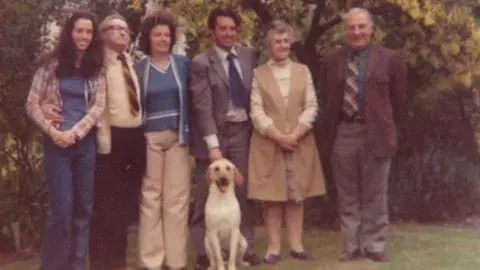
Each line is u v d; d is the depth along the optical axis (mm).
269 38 5629
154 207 5301
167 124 5254
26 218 6586
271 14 7289
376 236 5613
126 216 5406
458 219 7504
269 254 5688
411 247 6086
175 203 5320
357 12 5484
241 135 5492
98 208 5258
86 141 4934
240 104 5445
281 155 5535
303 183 5574
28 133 6625
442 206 7477
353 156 5543
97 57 4938
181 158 5332
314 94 5645
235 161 5480
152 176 5281
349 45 5586
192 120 5418
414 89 7199
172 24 5332
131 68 5172
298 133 5504
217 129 5379
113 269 5383
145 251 5309
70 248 5051
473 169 7652
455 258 5629
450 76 6832
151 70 5270
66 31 4887
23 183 6703
